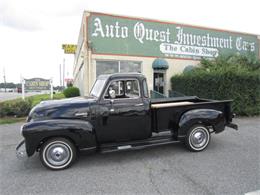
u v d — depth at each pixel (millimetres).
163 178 3889
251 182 3695
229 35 16531
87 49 11812
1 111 9867
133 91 5031
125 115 4918
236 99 9797
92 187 3631
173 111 5379
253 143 5941
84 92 11875
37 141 4207
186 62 14922
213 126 5477
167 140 5266
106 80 4883
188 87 11914
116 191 3480
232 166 4371
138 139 5176
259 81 10188
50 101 4973
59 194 3438
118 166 4492
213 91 10219
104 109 4766
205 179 3824
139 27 13203
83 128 4473
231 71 9828
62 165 4406
